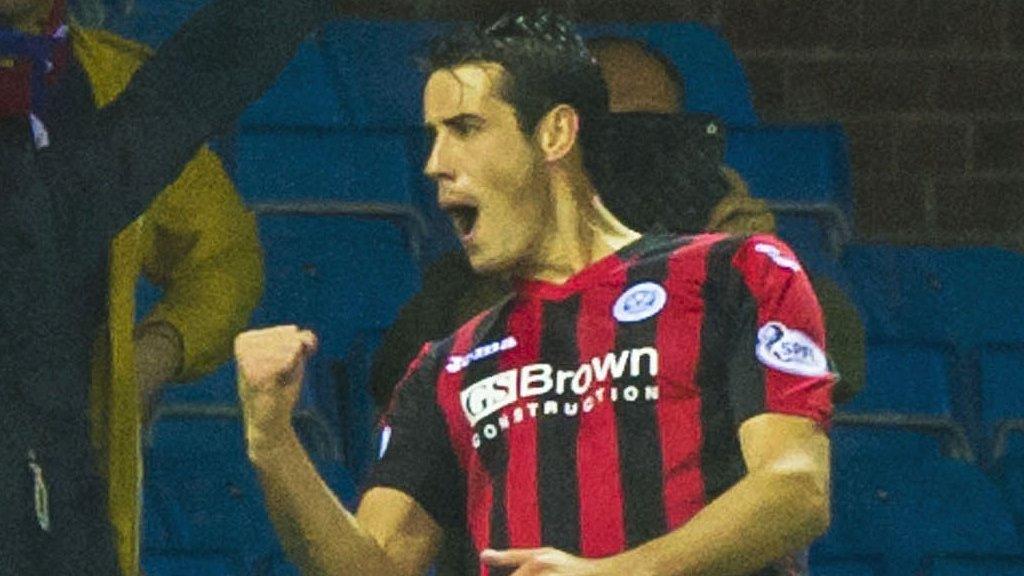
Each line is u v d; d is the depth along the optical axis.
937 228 27.20
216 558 19.42
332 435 21.03
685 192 11.71
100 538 11.31
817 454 10.58
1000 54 27.36
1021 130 27.31
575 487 10.70
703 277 10.88
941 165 27.25
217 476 20.05
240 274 14.27
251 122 23.73
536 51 11.06
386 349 14.17
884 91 27.28
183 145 12.02
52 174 11.79
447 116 11.02
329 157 23.42
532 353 10.96
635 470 10.66
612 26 26.20
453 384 11.17
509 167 10.98
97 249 11.84
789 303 10.78
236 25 12.25
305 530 10.91
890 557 21.22
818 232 24.67
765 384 10.64
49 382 11.27
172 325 13.91
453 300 14.14
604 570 10.32
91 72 12.88
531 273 11.14
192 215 14.17
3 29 11.84
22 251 11.41
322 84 24.38
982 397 23.42
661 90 16.42
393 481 11.33
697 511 10.62
